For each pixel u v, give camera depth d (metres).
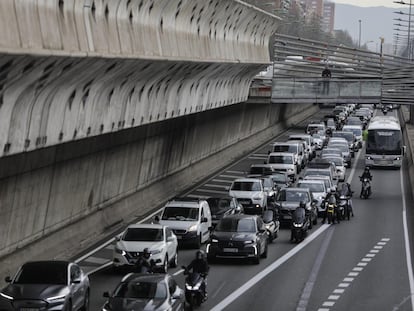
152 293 61.88
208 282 85.19
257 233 97.94
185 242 105.12
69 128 81.56
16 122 68.56
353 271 92.25
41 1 65.94
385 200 159.00
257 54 176.12
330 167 173.75
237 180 142.88
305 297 78.38
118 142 117.62
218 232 97.69
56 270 66.12
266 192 145.50
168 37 108.31
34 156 86.81
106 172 116.44
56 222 99.88
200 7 120.75
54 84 72.06
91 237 108.75
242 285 83.75
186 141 166.75
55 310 62.66
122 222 121.88
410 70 190.88
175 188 158.62
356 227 127.00
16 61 60.69
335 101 198.12
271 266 95.12
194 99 135.88
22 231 89.75
